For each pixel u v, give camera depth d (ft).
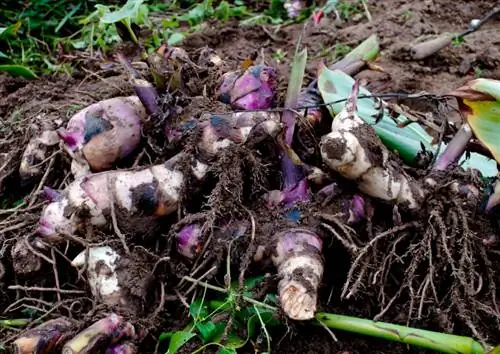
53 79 4.31
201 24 5.12
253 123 2.56
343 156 2.41
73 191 2.51
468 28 4.93
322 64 3.01
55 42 4.87
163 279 2.57
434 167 2.64
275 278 2.43
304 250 2.41
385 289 2.58
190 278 2.52
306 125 2.73
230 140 2.55
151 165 2.58
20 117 3.56
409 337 2.31
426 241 2.47
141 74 2.84
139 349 2.46
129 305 2.47
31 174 3.02
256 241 2.49
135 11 2.68
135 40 2.77
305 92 3.01
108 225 2.55
